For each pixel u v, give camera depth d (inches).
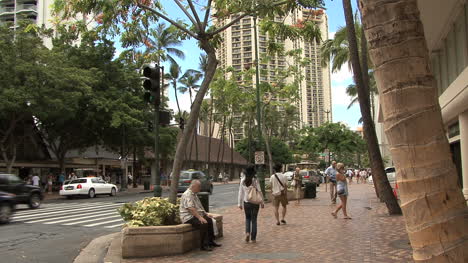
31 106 983.0
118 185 1918.1
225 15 412.2
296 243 333.4
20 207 792.3
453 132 698.2
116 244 350.9
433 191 96.0
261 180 802.2
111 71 1296.8
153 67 373.7
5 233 448.1
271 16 394.9
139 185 2027.6
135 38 434.3
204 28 381.4
